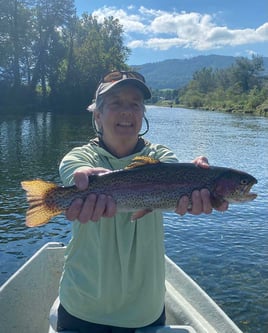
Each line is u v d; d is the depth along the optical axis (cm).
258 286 195
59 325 85
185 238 254
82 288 81
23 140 698
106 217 75
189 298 112
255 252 233
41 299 122
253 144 716
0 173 431
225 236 258
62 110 1495
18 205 313
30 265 124
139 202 80
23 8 1416
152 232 83
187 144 702
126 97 84
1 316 109
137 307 82
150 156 89
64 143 671
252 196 87
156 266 83
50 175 425
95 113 91
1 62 1359
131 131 86
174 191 83
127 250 80
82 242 82
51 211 79
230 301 182
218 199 85
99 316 82
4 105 1395
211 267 214
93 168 80
